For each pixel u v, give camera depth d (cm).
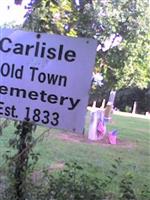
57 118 228
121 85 1034
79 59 225
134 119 1723
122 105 2627
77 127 226
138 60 1180
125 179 340
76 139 839
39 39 228
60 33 258
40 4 256
